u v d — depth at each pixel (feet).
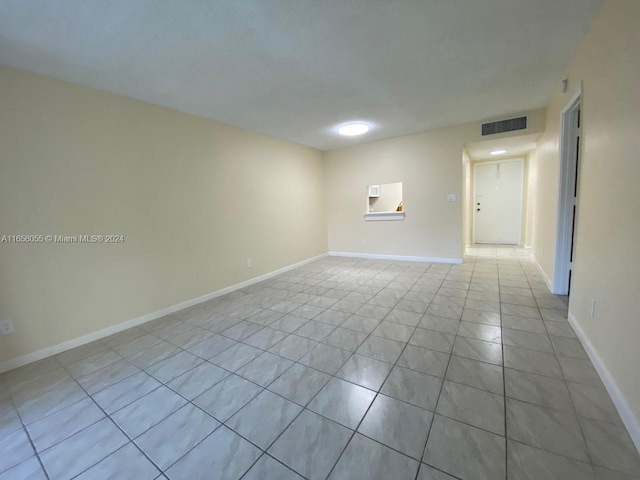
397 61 7.73
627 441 4.14
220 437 4.63
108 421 5.12
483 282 11.99
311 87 9.09
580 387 5.32
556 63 8.19
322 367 6.43
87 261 8.30
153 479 3.96
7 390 6.16
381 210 22.52
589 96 6.59
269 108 10.66
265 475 3.93
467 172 18.86
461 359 6.42
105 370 6.77
